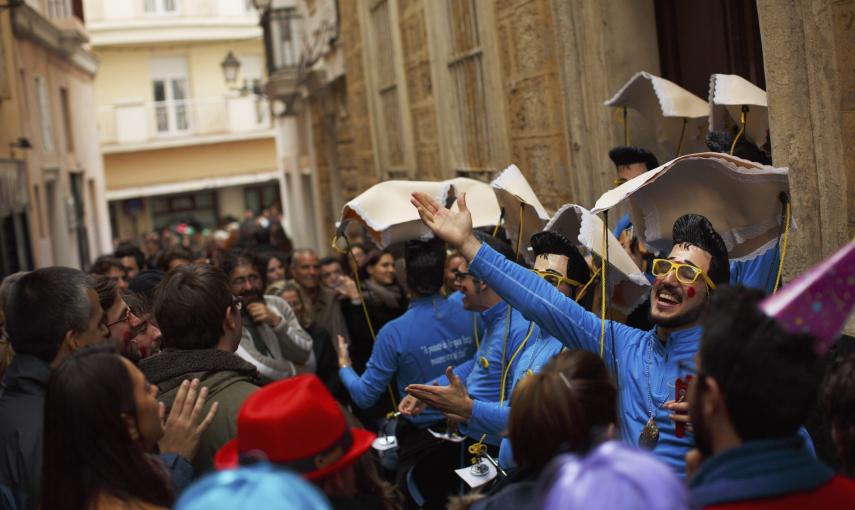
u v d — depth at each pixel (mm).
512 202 4457
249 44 32781
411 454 4609
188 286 3250
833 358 3070
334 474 2355
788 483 1760
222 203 34031
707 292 2797
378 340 4852
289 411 2277
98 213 25453
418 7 9789
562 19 6348
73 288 3098
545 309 3086
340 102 15297
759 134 4379
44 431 2348
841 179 3787
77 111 23359
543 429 2133
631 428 2881
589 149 6297
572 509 1449
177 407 2947
